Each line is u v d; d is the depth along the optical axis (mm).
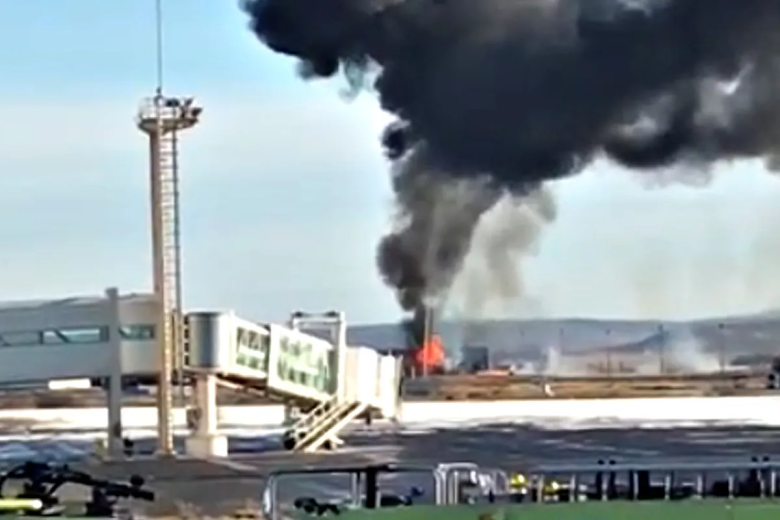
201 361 142000
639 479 43969
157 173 140875
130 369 142125
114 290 141500
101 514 45000
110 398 141500
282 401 157000
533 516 42094
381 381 164875
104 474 119125
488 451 151125
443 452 150250
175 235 142250
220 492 106188
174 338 142250
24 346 141625
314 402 156750
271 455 145500
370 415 168500
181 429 168000
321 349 156125
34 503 44562
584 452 146750
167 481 113688
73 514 44594
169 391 141375
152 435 188125
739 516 41938
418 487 48562
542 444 163250
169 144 141750
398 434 186500
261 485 110062
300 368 153250
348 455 146000
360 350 158625
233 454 147250
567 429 195625
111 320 141125
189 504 99000
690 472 43969
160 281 141750
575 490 44219
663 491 43906
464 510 42250
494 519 42156
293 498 54000
